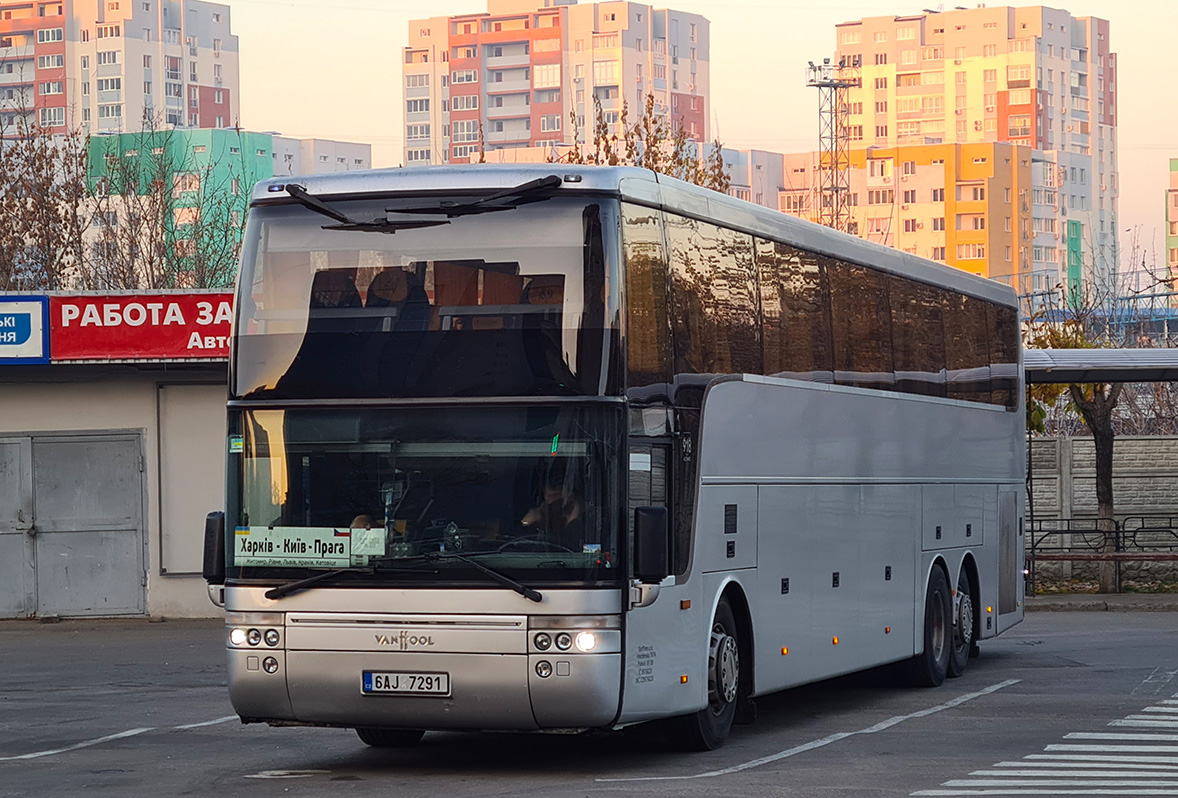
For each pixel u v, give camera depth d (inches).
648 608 458.3
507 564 443.5
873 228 7062.0
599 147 1881.2
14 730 597.3
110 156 1972.2
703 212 511.5
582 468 442.0
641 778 453.4
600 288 448.1
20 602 1067.3
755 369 539.5
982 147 6943.9
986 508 800.9
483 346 450.9
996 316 831.7
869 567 640.4
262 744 550.6
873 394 648.4
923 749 515.5
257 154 6761.8
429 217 460.1
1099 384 1215.6
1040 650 869.8
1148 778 450.9
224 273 1881.2
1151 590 1228.5
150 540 1069.1
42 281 1847.9
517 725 444.8
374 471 454.3
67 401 1071.0
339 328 462.3
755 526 535.5
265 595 458.9
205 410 1074.7
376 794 430.0
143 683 751.1
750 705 539.5
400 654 447.5
